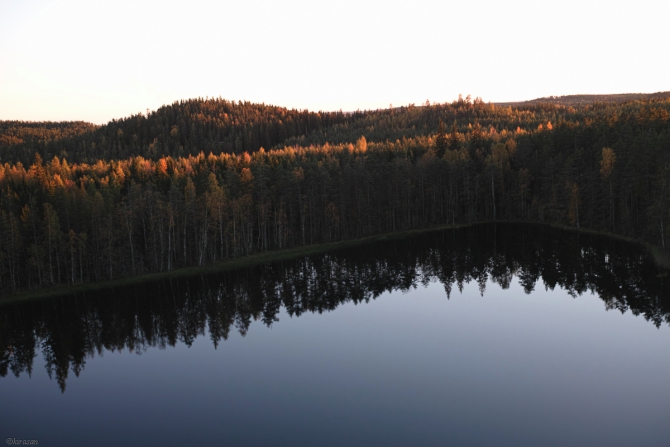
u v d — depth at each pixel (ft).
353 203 366.22
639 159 288.71
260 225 327.26
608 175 309.22
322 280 256.93
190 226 294.87
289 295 233.35
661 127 334.65
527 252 290.35
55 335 193.26
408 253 309.63
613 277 224.12
